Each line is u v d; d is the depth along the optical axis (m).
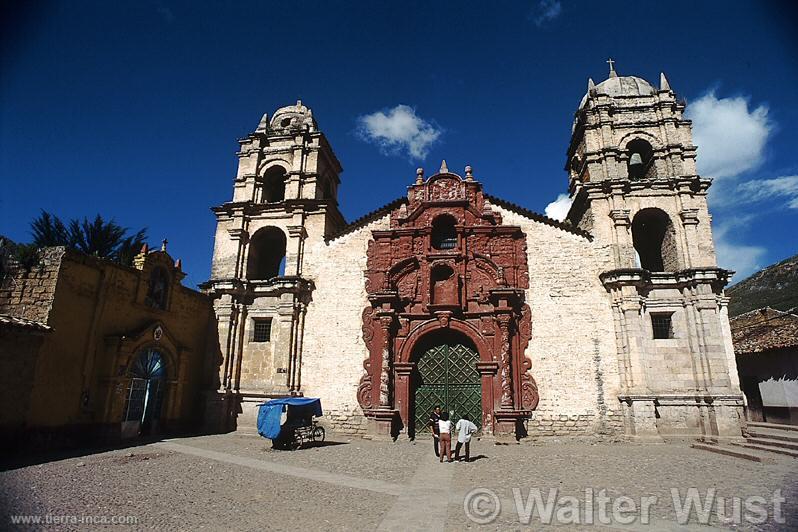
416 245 27.91
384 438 23.86
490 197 28.42
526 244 27.02
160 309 24.72
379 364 26.00
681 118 28.22
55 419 18.80
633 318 24.23
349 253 28.42
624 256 25.59
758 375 31.56
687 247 25.38
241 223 29.69
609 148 27.64
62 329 19.39
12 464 15.47
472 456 18.84
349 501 11.32
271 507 10.73
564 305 25.58
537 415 24.19
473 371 25.84
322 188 32.41
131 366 22.55
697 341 23.62
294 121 32.38
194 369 27.06
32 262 19.73
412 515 10.09
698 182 26.20
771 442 19.81
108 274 21.77
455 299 26.22
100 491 12.11
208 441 22.58
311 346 27.12
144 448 19.88
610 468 15.98
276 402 21.48
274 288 27.97
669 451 20.20
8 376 17.05
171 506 10.73
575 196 29.28
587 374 24.39
